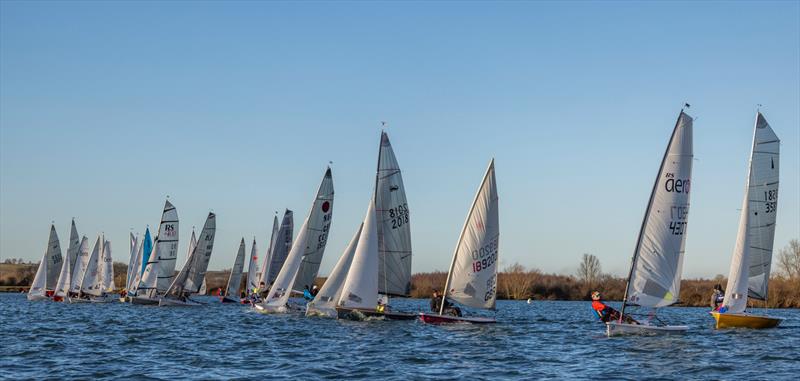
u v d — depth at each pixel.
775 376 24.92
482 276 41.59
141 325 46.44
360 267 45.16
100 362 27.88
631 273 35.38
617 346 33.25
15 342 34.75
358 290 45.12
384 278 46.47
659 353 30.73
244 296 87.38
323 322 45.94
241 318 52.47
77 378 24.12
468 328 41.78
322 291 49.28
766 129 41.19
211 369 26.25
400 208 46.75
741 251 40.66
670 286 34.78
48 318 53.50
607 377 24.86
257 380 23.91
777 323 41.09
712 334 38.12
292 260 56.09
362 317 45.41
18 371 25.50
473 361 28.48
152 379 24.03
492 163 41.19
